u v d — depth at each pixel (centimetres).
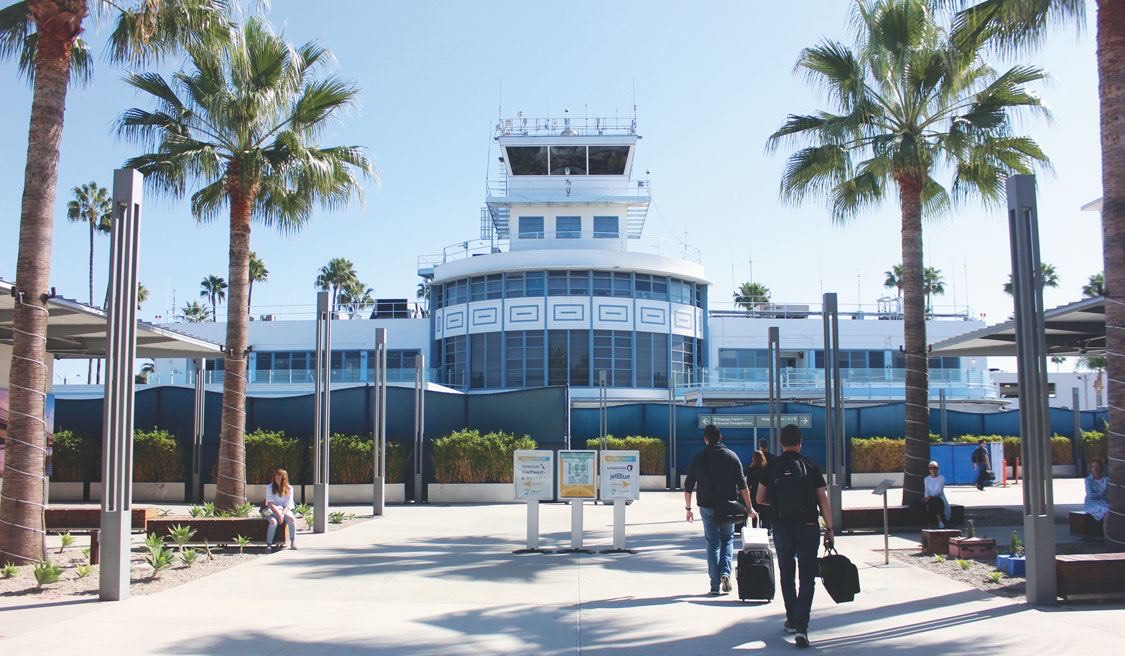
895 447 3094
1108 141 1163
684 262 4466
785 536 775
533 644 766
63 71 1234
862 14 1772
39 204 1196
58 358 2409
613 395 4172
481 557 1303
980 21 1398
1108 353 1156
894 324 4897
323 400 1748
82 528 1742
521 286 4325
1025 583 977
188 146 1727
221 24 1476
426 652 741
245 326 1825
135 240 989
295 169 1798
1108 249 1159
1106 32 1172
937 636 775
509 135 4569
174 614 890
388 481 2480
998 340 2077
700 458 999
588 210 4628
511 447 2516
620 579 1099
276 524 1394
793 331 4834
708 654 725
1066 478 3384
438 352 4681
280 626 837
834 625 827
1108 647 728
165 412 2570
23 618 866
